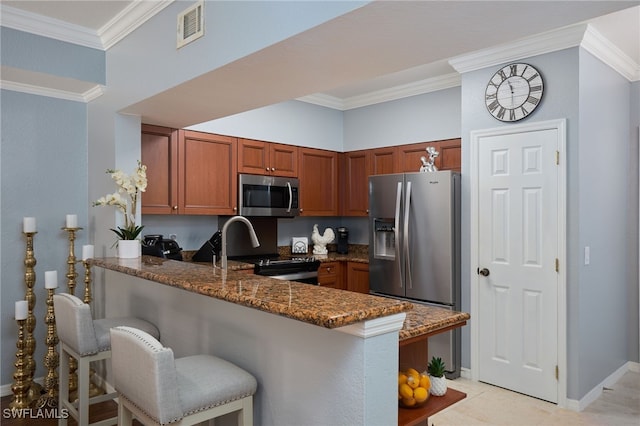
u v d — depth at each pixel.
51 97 3.32
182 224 4.14
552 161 3.08
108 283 3.13
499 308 3.35
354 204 4.99
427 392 1.71
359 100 4.87
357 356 1.40
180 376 1.68
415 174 3.73
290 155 4.59
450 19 1.63
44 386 3.21
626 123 3.70
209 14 2.21
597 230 3.22
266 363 1.78
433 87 4.25
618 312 3.59
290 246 5.00
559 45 3.03
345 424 1.44
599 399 3.16
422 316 1.90
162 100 2.71
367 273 4.41
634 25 2.91
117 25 2.85
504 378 3.32
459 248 3.59
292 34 1.79
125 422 1.73
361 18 1.62
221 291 1.70
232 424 2.03
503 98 3.31
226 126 4.04
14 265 3.19
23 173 3.21
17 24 2.71
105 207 3.20
